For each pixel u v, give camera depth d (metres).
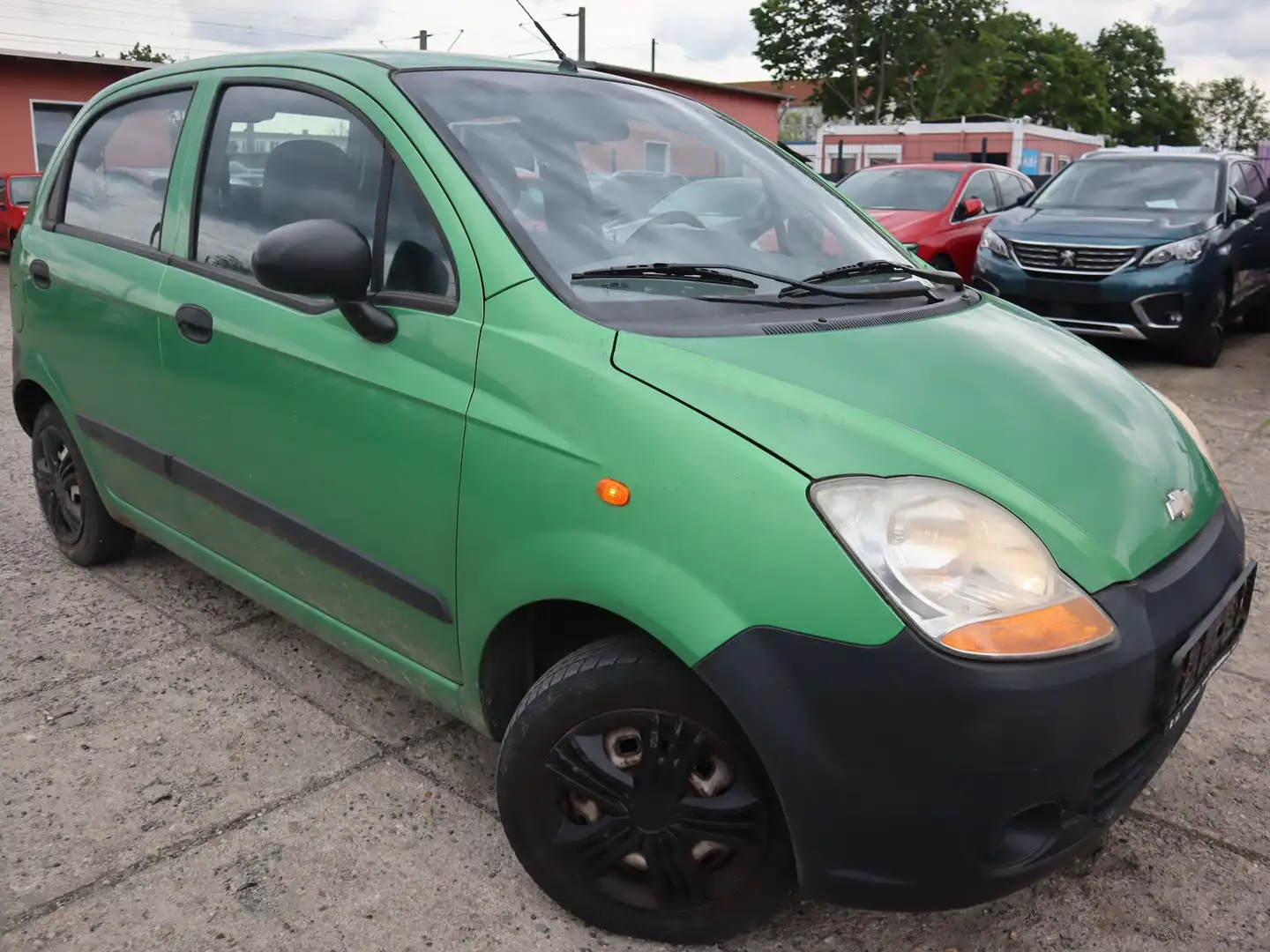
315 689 3.13
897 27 53.34
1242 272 8.48
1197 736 2.99
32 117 19.08
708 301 2.25
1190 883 2.38
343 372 2.40
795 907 2.28
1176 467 2.22
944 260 9.63
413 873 2.36
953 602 1.73
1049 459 1.98
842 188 10.84
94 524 3.76
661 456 1.88
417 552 2.31
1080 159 9.39
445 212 2.29
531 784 2.11
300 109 2.70
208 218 2.93
